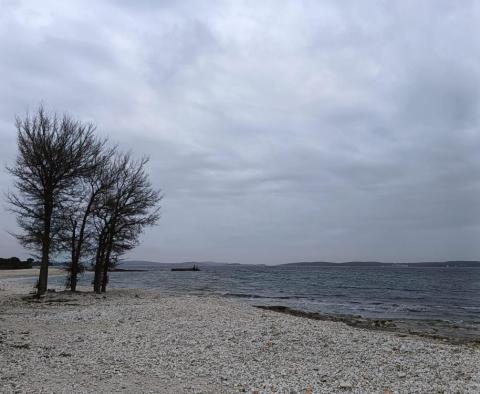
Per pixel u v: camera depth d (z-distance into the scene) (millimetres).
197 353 12633
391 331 22188
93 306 23641
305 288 66500
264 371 10922
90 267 34531
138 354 12281
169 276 109688
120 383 9477
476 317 31281
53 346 13062
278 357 12523
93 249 33781
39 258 30609
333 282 89250
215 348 13344
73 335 15000
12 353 11820
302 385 9758
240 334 15547
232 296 44781
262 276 119375
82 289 40906
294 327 17656
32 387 8859
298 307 35719
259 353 12938
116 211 33906
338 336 16047
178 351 12797
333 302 42469
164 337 14789
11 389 8664
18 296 29469
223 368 11086
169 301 26281
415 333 21641
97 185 32844
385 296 52562
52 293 31031
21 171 28688
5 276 73062
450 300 47344
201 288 57594
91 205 32875
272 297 46062
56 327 16750
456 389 9773
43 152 28391
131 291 37938
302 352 13273
